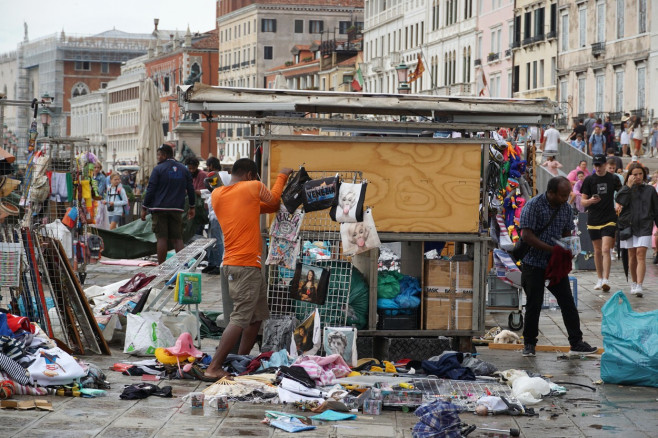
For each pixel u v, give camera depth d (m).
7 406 10.41
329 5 174.25
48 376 11.22
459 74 102.75
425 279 13.85
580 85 75.50
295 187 13.16
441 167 13.75
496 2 93.44
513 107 14.39
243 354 12.98
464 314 13.88
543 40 81.94
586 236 27.00
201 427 9.91
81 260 21.66
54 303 13.89
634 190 21.48
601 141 48.88
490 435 9.84
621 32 68.56
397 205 13.69
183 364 12.62
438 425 9.62
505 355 14.55
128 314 14.26
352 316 13.64
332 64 140.88
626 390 12.12
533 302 14.38
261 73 173.38
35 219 20.44
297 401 10.86
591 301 20.56
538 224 14.35
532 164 17.77
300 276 13.24
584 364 13.87
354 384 11.49
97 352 13.88
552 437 9.87
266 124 13.70
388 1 124.81
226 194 12.40
